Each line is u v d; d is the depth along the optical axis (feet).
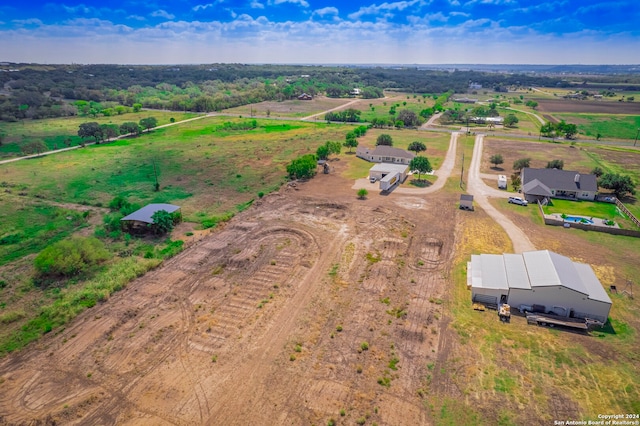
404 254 154.51
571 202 213.05
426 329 111.34
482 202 211.41
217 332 110.52
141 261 147.74
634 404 86.12
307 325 113.19
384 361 99.55
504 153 322.55
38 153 318.65
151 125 425.69
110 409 86.02
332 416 83.71
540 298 117.50
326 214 195.00
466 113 528.22
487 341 106.32
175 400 88.22
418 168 245.86
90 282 135.03
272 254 154.61
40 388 91.81
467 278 136.15
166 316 117.91
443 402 87.30
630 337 107.55
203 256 153.89
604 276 137.39
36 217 192.65
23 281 136.36
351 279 136.77
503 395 88.94
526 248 158.40
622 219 188.55
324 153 290.56
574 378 93.56
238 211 200.44
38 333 110.32
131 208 197.06
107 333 110.42
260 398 88.69
